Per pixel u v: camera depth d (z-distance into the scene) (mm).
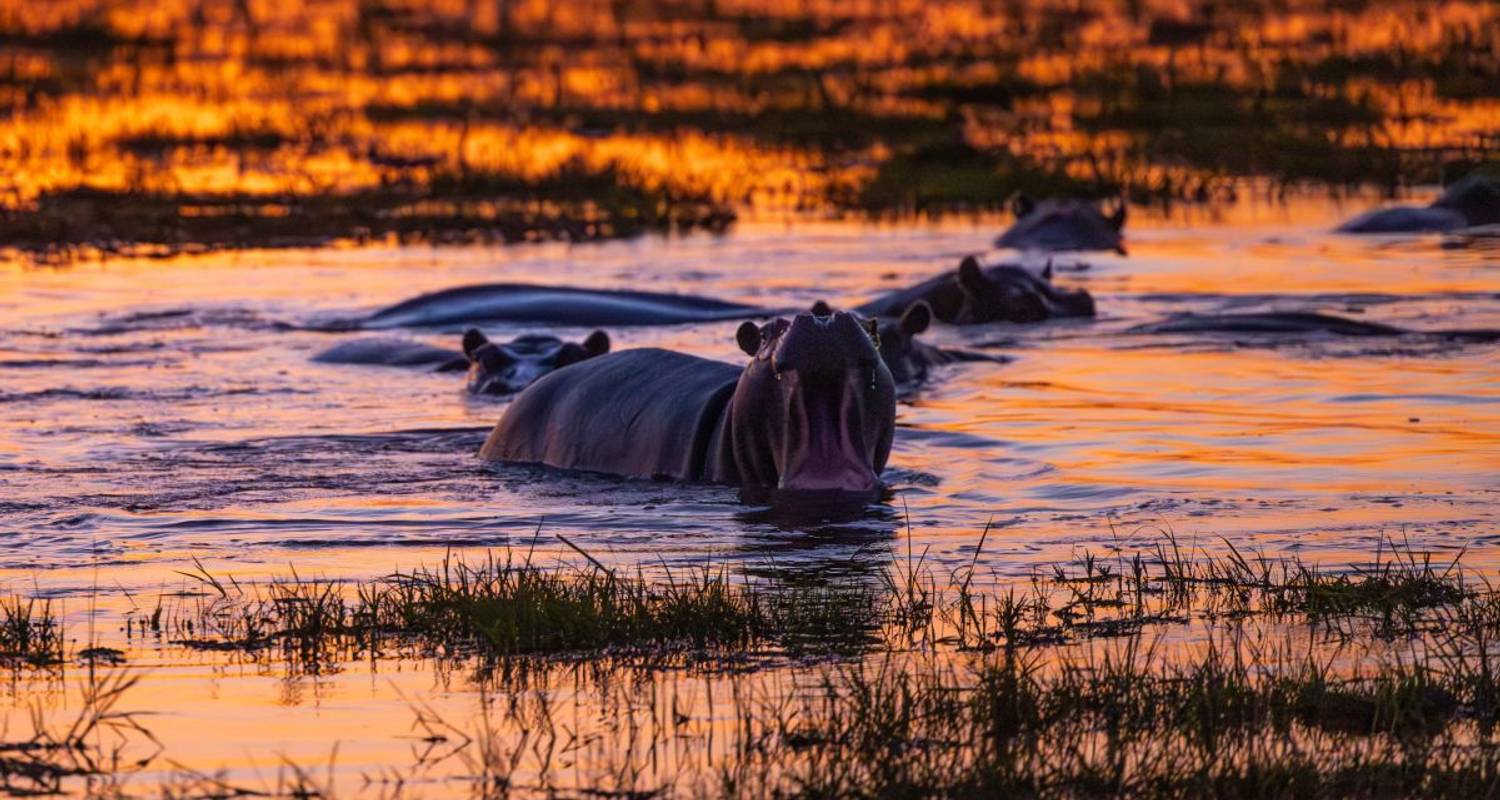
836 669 27484
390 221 95312
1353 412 48562
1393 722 24562
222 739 24859
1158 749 24047
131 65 178250
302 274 80000
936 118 132750
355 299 73188
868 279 76688
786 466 40062
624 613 29703
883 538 35781
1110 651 28000
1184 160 115000
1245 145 115688
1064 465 42562
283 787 23078
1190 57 167125
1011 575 32781
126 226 92312
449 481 41906
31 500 39844
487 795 22812
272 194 104000
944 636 29047
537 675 27625
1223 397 51156
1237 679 25812
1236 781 22625
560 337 64125
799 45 197000
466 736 24938
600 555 34688
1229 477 40875
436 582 31219
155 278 78750
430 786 23141
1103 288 74000
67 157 117625
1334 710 25172
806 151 121938
